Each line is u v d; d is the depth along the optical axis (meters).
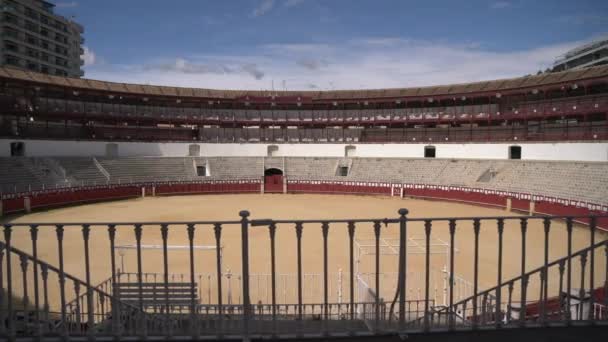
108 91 52.22
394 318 9.79
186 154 57.03
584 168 37.59
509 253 22.06
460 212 38.31
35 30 83.62
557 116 46.78
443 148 53.66
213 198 48.78
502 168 45.38
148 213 37.25
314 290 15.34
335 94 61.97
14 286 15.50
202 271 18.27
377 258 6.59
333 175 55.28
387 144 57.47
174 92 59.66
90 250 22.36
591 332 6.46
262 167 56.62
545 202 35.81
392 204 43.88
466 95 52.56
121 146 53.19
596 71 44.75
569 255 7.07
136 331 7.31
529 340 6.24
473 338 6.28
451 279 6.85
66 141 48.69
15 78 45.06
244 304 6.13
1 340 6.03
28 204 37.16
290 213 37.34
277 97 60.34
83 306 12.60
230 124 61.28
